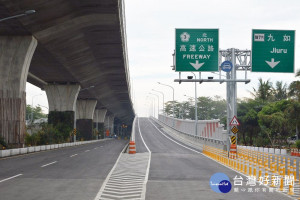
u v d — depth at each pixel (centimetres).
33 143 5259
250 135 7088
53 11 3562
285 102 6769
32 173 1981
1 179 1723
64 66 5738
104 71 7038
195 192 1420
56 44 4516
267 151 5644
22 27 3753
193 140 6950
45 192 1370
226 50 3634
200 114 15775
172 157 3469
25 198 1246
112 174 1988
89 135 10338
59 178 1781
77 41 4681
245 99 9994
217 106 15725
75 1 3494
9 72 4031
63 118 7306
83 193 1359
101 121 14275
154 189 1484
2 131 4038
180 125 11419
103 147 5775
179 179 1814
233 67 3606
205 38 2844
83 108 10425
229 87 3834
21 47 4038
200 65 2827
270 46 2725
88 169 2234
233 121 3453
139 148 5228
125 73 7362
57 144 5631
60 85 7419
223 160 2939
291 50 2728
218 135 6178
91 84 7988
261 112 6912
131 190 1449
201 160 3158
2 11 3297
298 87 4747
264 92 8431
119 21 4106
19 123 4041
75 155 3616
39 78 6956
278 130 6638
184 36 2844
